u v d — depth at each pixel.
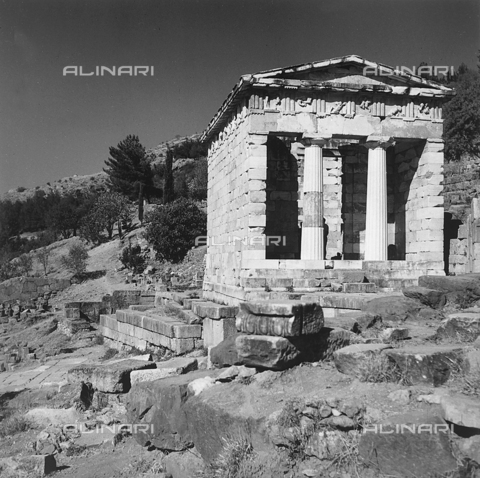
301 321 11.18
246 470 9.37
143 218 89.69
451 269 31.80
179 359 17.05
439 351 9.95
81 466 12.01
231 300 27.22
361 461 8.55
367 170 32.25
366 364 10.23
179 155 142.38
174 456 11.19
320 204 27.97
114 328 30.23
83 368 16.59
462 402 8.34
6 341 39.59
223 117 31.95
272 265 26.52
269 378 10.97
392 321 14.99
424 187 29.62
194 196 97.44
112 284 60.47
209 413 10.55
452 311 15.20
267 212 31.97
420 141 29.81
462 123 55.44
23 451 12.98
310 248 27.75
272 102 27.53
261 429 9.72
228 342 13.04
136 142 104.88
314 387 10.34
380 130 28.69
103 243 83.06
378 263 26.86
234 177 30.16
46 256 76.31
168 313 26.75
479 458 7.78
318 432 9.22
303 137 27.70
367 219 28.95
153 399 12.24
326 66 27.70
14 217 131.38
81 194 127.31
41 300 57.50
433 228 29.19
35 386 19.23
